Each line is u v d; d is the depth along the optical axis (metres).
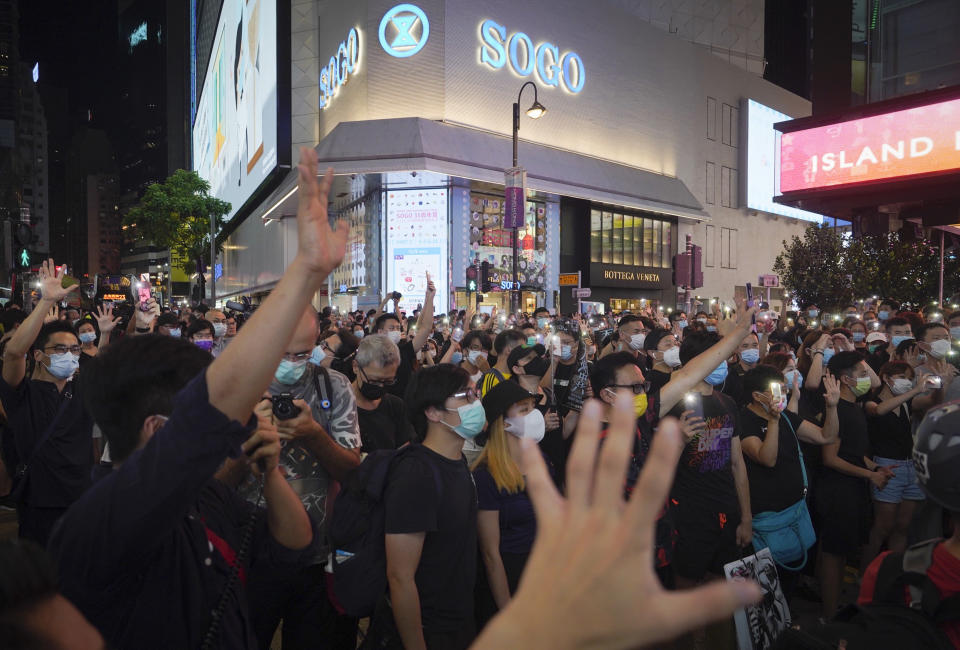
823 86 11.56
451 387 2.67
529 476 0.61
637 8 46.53
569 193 31.70
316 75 37.22
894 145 9.34
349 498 2.74
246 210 52.41
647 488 0.53
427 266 30.16
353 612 2.70
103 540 1.12
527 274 32.81
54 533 1.20
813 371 5.84
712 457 3.95
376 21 30.91
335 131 29.62
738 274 48.31
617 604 0.51
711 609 0.48
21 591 0.77
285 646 3.19
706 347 4.55
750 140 48.66
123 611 1.34
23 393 4.52
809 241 29.36
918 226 11.85
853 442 4.59
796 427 4.61
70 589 1.20
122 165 166.88
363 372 3.79
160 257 140.75
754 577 3.56
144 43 154.00
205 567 1.51
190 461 1.08
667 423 0.55
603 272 37.72
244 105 50.00
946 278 21.03
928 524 3.18
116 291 37.59
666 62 42.03
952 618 1.44
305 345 2.93
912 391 4.89
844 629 1.55
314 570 3.14
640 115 40.03
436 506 2.59
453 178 28.88
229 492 1.89
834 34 11.41
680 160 43.00
